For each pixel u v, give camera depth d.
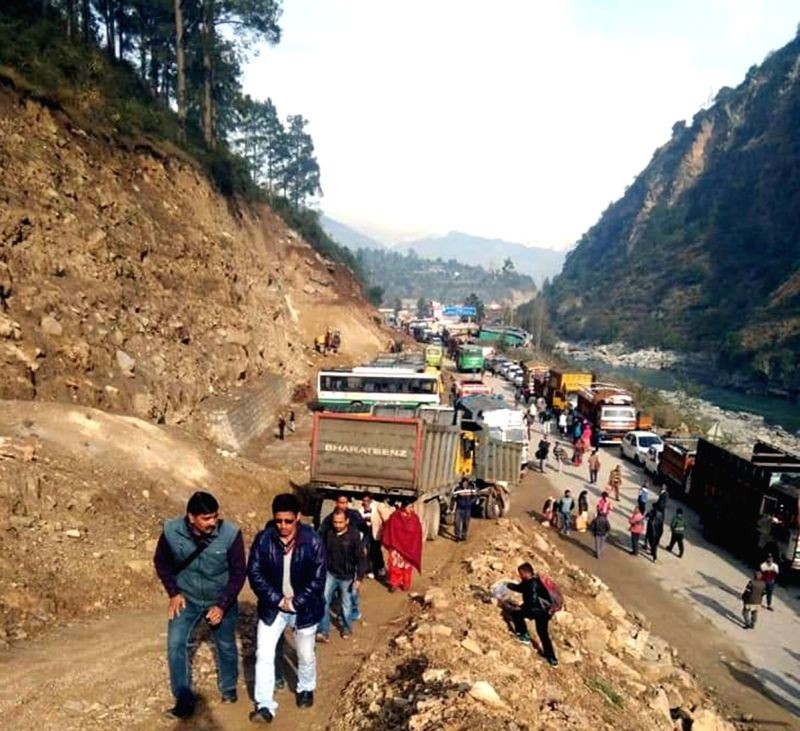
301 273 63.16
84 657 7.11
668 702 11.07
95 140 28.08
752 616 15.92
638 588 18.06
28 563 9.05
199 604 5.55
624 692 10.09
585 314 199.75
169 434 17.41
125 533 11.44
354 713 6.33
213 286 32.59
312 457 15.31
